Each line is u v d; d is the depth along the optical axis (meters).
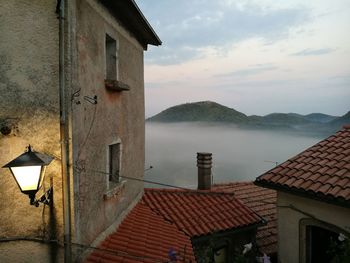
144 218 7.70
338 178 6.63
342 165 7.11
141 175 9.03
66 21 4.33
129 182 7.72
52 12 4.27
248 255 9.03
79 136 4.70
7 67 4.09
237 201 9.84
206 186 10.81
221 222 8.56
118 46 6.93
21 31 4.14
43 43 4.23
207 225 8.30
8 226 4.12
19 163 3.35
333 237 6.83
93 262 5.04
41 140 4.21
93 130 5.36
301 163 7.90
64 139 4.27
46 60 4.24
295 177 7.36
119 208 6.93
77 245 4.45
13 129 4.11
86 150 5.01
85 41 5.02
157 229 7.25
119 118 6.96
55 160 4.27
